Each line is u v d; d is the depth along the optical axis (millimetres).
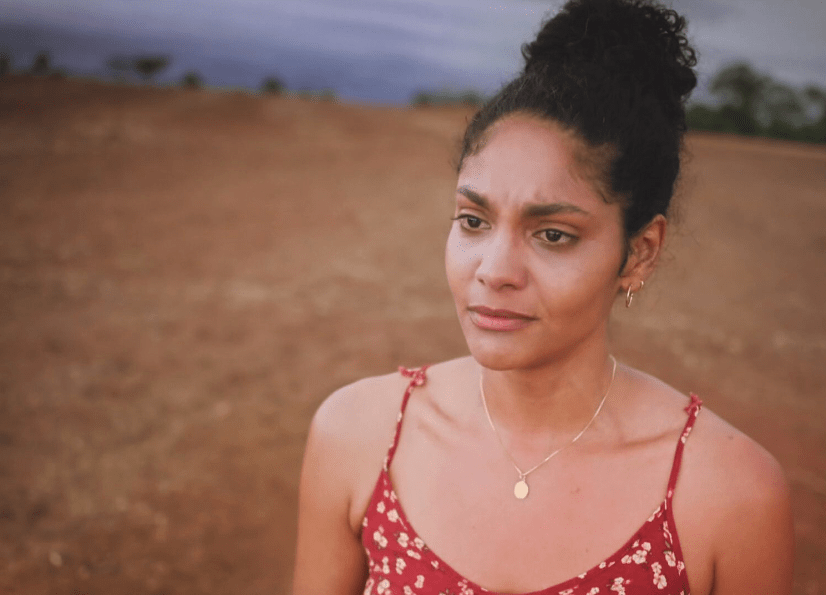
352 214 13836
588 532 1346
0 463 5262
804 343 8391
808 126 38969
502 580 1347
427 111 32031
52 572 4203
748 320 9094
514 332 1239
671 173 1333
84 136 19562
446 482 1447
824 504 4816
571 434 1408
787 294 10398
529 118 1238
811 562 4164
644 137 1258
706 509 1323
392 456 1508
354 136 23516
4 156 16797
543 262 1221
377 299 9258
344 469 1544
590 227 1226
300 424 5961
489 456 1439
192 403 6281
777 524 1329
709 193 17922
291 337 7828
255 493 5016
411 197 15625
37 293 8805
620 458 1385
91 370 6832
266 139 21641
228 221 12797
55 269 9750
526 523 1374
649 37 1310
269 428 5879
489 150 1257
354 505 1539
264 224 12750
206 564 4312
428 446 1492
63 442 5590
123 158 17516
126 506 4844
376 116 27797
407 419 1537
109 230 11773
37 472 5184
